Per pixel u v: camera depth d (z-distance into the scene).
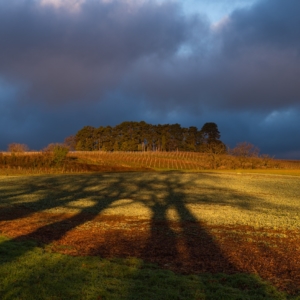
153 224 16.03
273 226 15.88
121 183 42.06
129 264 9.27
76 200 25.66
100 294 6.86
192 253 10.71
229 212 20.56
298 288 7.77
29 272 8.02
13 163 65.88
